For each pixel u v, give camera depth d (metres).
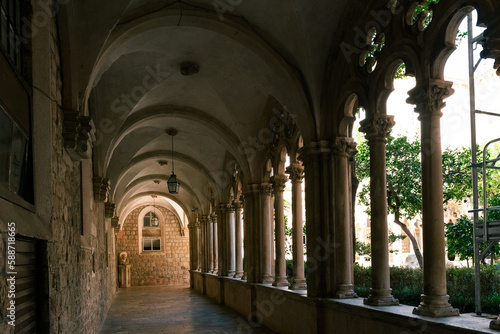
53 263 3.31
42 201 3.29
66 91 4.30
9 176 2.67
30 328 2.85
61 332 3.63
